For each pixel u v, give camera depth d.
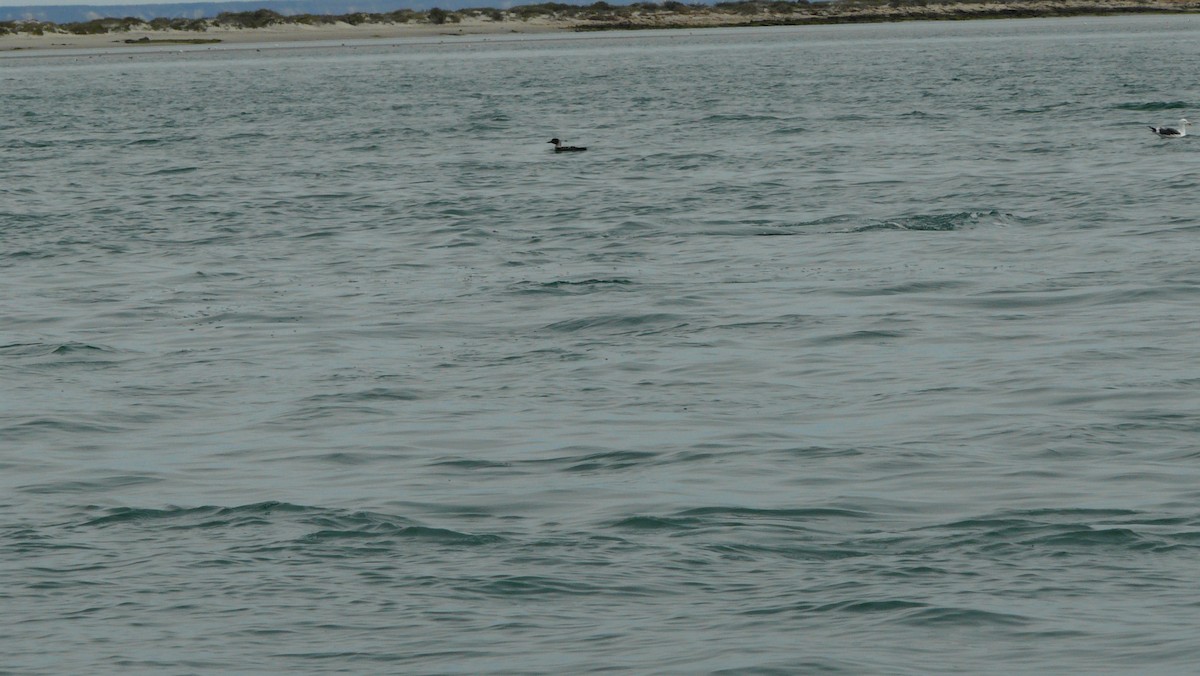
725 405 31.06
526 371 34.78
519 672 17.86
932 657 17.97
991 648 18.22
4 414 31.58
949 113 108.06
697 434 28.70
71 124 120.12
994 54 197.00
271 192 72.56
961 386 32.16
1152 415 29.19
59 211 66.88
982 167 74.31
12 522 24.02
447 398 32.25
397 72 192.62
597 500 24.58
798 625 19.05
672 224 58.69
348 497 25.08
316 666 18.22
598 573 21.16
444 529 23.22
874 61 188.00
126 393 33.41
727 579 20.81
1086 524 22.72
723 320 39.91
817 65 182.38
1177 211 57.16
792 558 21.61
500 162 83.81
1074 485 24.78
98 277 49.69
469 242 55.72
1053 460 26.27
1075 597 19.78
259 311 43.09
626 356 36.06
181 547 22.66
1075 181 67.56
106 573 21.56
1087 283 43.62
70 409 31.94
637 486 25.34
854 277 45.72
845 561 21.41
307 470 26.89
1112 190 63.91
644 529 23.00
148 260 53.16
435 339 38.78
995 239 52.38
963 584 20.34
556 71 185.12
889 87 138.12
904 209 60.62
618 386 32.97
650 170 77.81
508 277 47.69
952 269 46.62
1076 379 32.41
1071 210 58.62
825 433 28.58
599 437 28.62
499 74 181.50
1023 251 49.72
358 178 77.69
